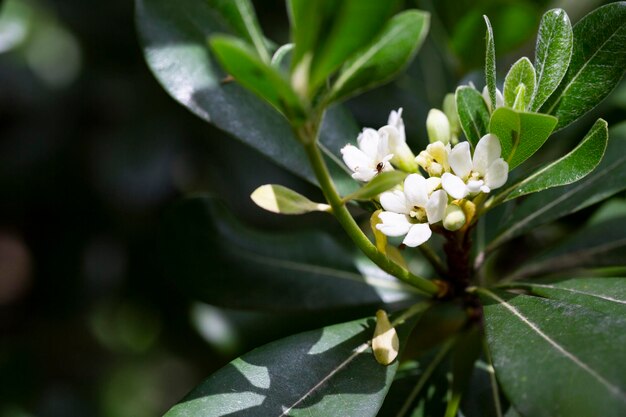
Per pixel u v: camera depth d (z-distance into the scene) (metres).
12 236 0.86
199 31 0.48
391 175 0.39
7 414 0.88
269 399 0.41
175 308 0.78
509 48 0.58
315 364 0.42
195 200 0.51
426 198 0.42
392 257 0.44
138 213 0.80
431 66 0.62
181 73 0.48
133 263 0.80
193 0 0.48
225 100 0.47
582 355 0.38
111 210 0.81
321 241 0.51
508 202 0.51
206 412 0.41
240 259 0.51
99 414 0.97
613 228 0.51
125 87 0.81
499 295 0.43
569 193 0.48
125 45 0.82
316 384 0.42
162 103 0.82
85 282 0.81
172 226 0.51
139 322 1.06
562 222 0.55
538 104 0.42
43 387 0.93
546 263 0.51
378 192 0.39
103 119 0.82
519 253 0.56
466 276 0.45
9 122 0.83
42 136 0.82
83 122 0.82
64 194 0.82
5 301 0.91
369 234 0.58
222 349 0.58
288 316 0.57
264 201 0.41
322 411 0.41
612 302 0.42
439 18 0.57
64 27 0.83
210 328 0.58
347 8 0.36
